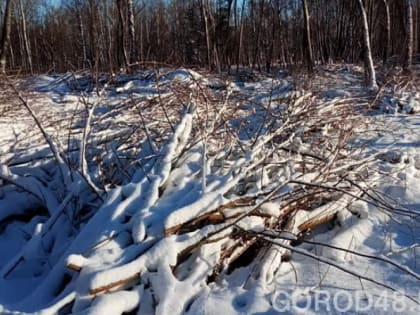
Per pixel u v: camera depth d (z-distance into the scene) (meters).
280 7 30.70
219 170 3.86
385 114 9.47
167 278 2.88
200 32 28.92
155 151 4.30
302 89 7.26
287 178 3.85
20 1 27.19
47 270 3.52
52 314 2.68
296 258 3.68
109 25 29.55
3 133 6.68
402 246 3.86
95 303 2.69
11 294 3.23
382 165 5.39
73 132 5.70
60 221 4.04
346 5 35.34
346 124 6.13
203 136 4.08
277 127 5.21
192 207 3.16
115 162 4.61
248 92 8.68
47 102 9.38
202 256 3.14
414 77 11.58
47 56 38.28
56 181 4.74
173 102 5.67
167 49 36.12
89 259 2.93
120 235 3.15
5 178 4.64
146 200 3.36
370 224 4.14
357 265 3.56
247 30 33.62
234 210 3.35
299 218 3.87
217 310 2.87
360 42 29.75
